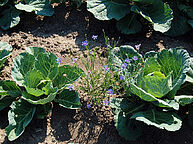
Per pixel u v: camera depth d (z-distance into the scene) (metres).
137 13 1.95
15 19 1.99
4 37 1.91
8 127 1.38
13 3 2.07
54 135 1.46
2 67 1.70
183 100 1.41
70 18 2.08
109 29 2.02
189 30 2.05
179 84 1.40
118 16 1.92
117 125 1.42
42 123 1.49
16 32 1.99
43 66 1.51
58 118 1.52
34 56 1.55
